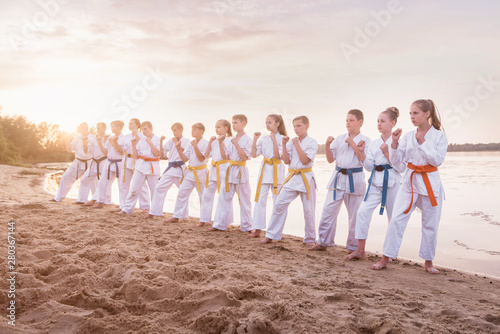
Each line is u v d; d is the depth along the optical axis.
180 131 8.77
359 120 6.01
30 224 6.93
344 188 6.10
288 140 6.55
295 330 2.98
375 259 5.68
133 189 9.03
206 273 4.29
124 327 2.99
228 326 2.92
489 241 6.79
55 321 2.99
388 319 3.17
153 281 3.86
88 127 10.63
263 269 4.77
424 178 4.99
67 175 10.82
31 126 74.69
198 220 9.23
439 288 4.35
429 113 4.99
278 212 6.59
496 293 4.23
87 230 6.55
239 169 7.66
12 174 22.92
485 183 14.98
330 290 4.01
